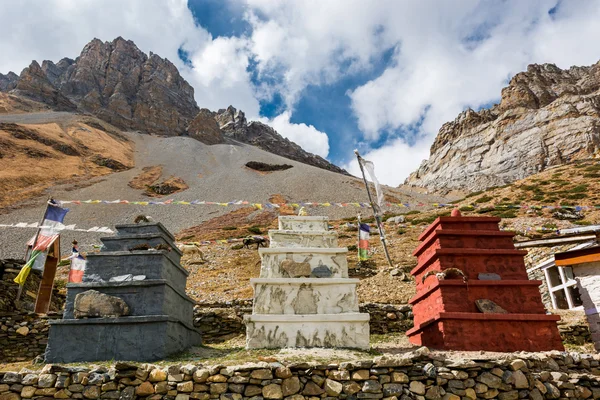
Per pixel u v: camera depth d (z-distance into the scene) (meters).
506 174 115.50
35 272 16.53
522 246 16.25
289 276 10.27
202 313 14.18
